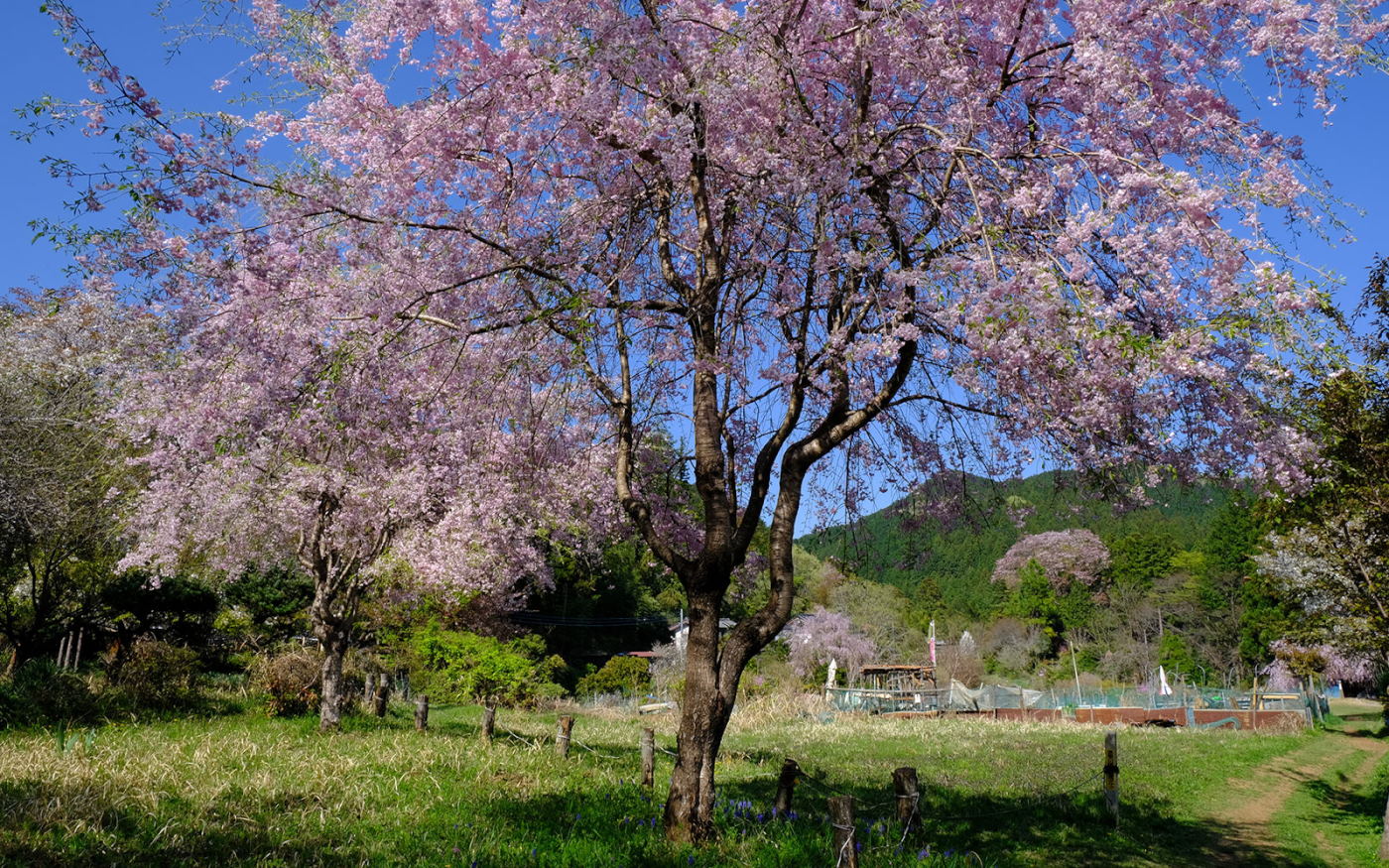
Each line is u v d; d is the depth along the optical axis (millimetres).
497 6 6406
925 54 6465
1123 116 6031
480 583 12312
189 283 5801
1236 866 8539
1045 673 50188
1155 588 50438
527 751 11070
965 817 9492
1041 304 4832
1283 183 5426
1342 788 14469
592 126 6750
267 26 6168
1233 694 31078
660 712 25500
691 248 7547
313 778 7844
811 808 9078
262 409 6188
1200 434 5758
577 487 8695
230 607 22375
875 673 36375
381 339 6316
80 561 16547
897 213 6387
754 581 8758
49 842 5066
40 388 14539
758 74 6633
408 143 6395
